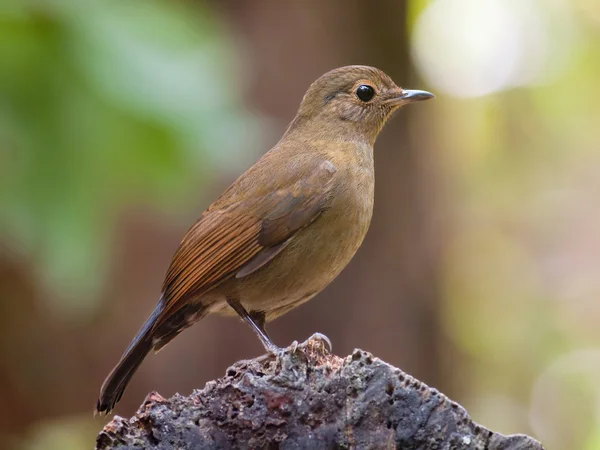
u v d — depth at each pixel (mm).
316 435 6297
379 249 14133
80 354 12961
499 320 19688
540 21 19219
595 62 19266
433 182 15461
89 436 13438
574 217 20234
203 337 13094
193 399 6441
